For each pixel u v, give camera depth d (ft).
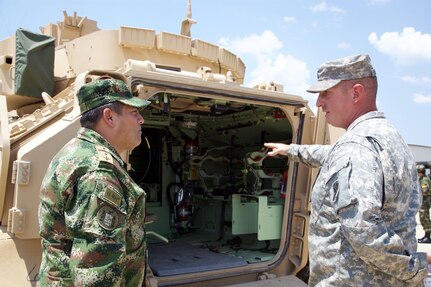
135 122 7.32
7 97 16.29
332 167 7.15
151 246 17.04
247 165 17.38
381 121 7.39
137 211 6.94
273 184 16.97
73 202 6.28
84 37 17.53
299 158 10.24
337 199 6.84
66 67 18.39
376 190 6.56
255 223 16.84
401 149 7.09
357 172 6.70
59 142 10.30
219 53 18.84
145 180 20.42
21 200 9.82
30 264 10.10
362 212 6.42
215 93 12.65
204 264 13.73
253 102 13.52
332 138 14.84
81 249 5.84
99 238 5.85
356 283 6.85
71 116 10.91
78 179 6.27
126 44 16.51
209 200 20.48
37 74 15.47
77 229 5.96
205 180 20.75
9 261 9.96
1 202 10.50
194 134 20.61
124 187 6.64
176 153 20.34
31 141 10.67
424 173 35.27
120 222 6.17
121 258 6.01
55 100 13.99
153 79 11.62
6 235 10.31
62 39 20.49
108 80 7.16
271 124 17.48
